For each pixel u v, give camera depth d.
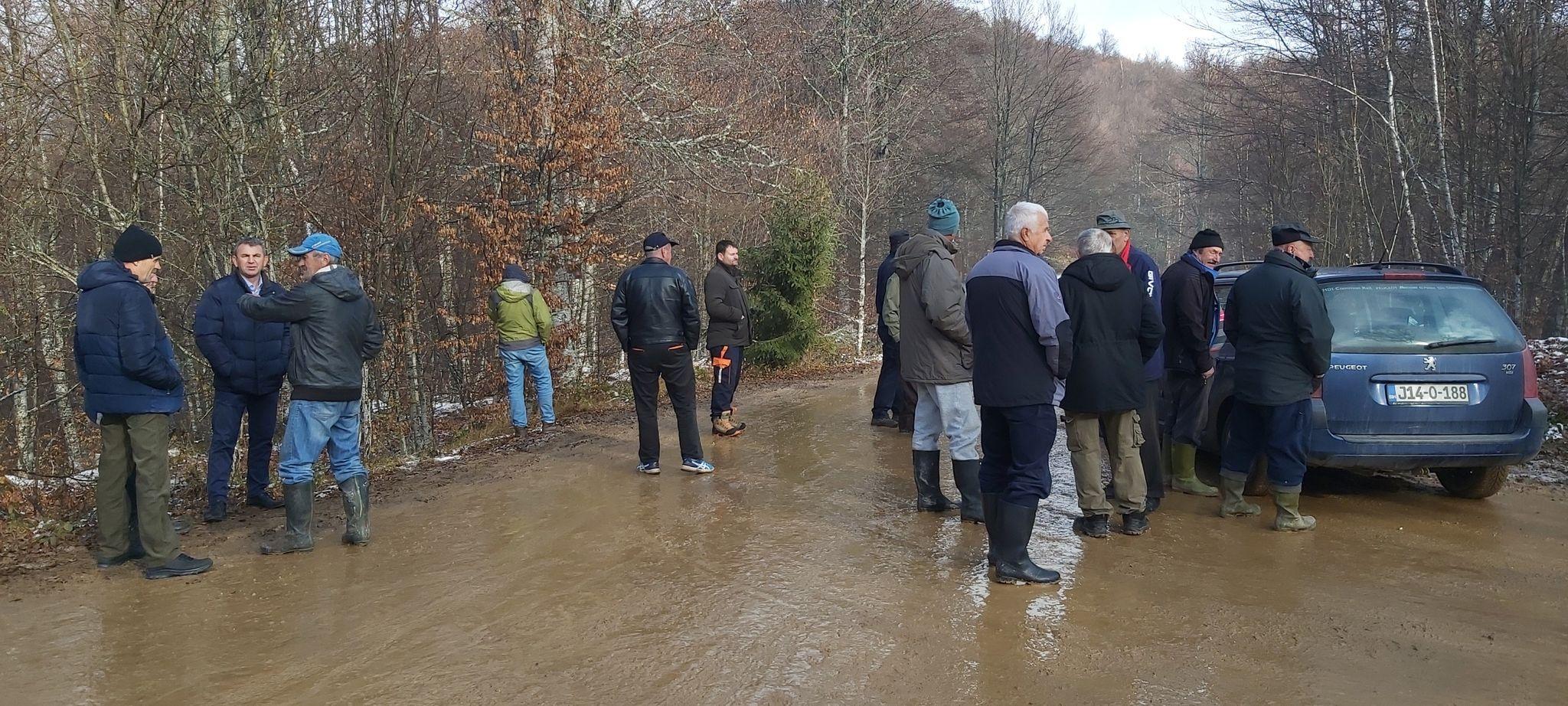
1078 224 52.31
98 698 3.45
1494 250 18.55
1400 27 18.22
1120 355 5.08
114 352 4.72
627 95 14.22
